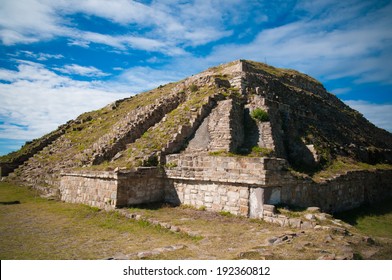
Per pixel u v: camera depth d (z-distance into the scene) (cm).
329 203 1816
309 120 2684
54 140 3884
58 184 2395
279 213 1305
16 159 3541
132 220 1427
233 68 2747
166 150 1823
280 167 1451
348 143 2880
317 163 2031
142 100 3819
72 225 1405
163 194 1780
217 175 1517
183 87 2769
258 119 2019
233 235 1128
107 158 2167
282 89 2880
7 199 2173
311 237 1028
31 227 1371
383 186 2542
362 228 1611
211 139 1844
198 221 1342
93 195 1780
